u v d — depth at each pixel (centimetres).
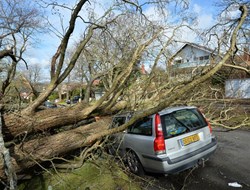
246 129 732
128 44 724
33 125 357
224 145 567
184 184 360
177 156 360
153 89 715
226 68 784
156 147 362
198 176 386
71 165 391
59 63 397
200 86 746
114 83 519
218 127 802
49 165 401
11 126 329
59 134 385
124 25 712
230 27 609
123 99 649
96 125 475
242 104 1163
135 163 421
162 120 378
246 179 353
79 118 462
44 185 354
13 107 399
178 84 632
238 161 437
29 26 745
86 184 354
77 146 390
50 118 388
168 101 347
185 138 378
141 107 618
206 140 403
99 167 406
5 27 689
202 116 427
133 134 427
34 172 381
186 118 405
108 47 832
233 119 830
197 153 375
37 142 344
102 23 625
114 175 388
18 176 364
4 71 652
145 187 365
